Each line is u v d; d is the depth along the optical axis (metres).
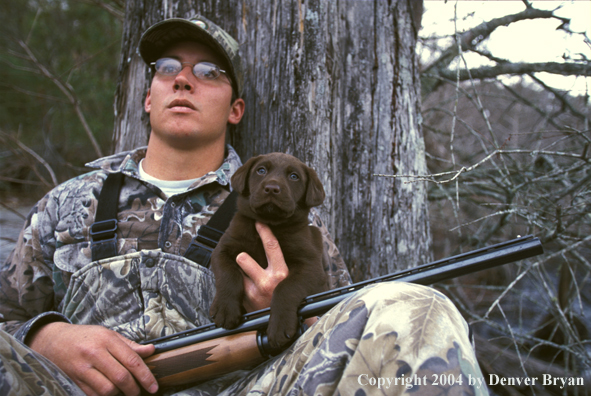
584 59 3.20
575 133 3.07
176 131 2.43
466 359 1.31
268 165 2.11
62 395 1.53
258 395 1.62
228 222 2.27
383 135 3.13
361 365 1.34
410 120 3.26
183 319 2.13
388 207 3.11
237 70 2.73
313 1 2.95
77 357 1.79
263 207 1.95
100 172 2.47
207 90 2.51
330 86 2.99
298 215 2.09
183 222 2.30
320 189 2.17
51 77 6.19
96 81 7.82
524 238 1.59
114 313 2.12
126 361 1.79
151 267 2.13
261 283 1.91
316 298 1.80
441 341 1.32
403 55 3.28
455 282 4.57
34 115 8.49
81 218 2.28
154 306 2.10
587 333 3.81
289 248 2.03
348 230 3.08
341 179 3.10
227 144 2.88
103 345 1.81
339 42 3.11
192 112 2.45
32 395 1.41
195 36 2.56
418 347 1.31
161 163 2.53
